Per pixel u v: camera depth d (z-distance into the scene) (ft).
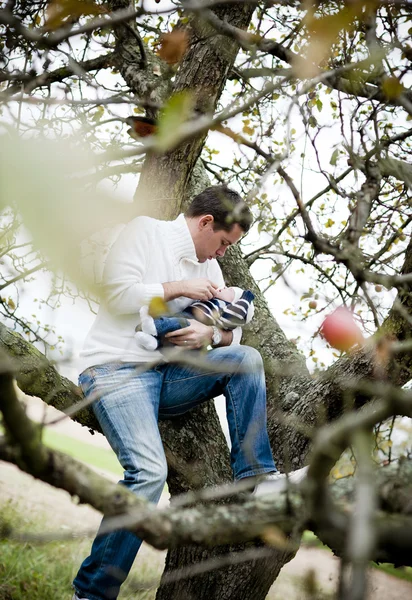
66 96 10.58
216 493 5.03
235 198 10.44
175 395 10.09
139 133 7.86
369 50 5.31
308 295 6.78
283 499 5.12
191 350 9.72
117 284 9.12
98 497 4.51
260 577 10.91
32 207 1.61
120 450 9.20
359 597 2.68
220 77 11.08
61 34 4.15
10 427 3.94
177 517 4.84
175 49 5.52
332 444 3.73
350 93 7.62
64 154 1.71
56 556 18.39
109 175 4.37
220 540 4.91
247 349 10.00
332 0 4.73
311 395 10.82
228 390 9.82
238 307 10.20
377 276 4.98
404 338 9.31
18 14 8.52
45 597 16.17
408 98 7.01
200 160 15.79
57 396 10.80
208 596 10.89
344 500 5.33
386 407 3.66
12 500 22.45
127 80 12.89
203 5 4.41
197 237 10.43
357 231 5.15
